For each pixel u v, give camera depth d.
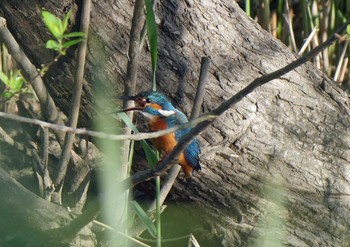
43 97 7.75
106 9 7.86
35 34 7.86
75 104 7.60
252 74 8.23
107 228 6.95
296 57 8.58
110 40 7.86
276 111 8.24
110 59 7.85
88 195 8.45
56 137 8.05
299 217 8.25
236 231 8.22
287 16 10.88
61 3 7.74
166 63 8.02
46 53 7.88
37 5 7.77
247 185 8.16
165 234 8.47
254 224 8.21
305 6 10.87
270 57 8.38
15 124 8.79
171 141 7.03
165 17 8.05
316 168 8.38
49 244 7.18
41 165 7.92
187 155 7.16
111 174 7.40
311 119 8.41
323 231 8.31
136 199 8.59
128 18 7.91
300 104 8.38
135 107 7.25
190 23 8.10
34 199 7.21
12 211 7.12
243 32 8.38
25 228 7.19
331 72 11.59
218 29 8.22
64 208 7.34
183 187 8.09
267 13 10.64
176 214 8.36
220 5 8.35
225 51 8.20
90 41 7.85
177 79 8.02
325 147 8.44
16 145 8.27
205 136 8.00
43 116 7.96
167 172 8.01
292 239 8.17
